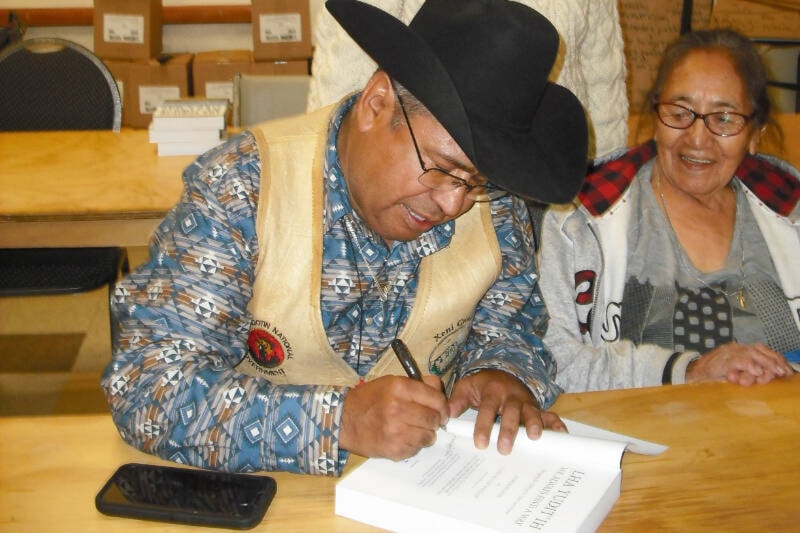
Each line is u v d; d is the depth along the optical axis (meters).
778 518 1.01
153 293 1.14
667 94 1.65
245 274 1.18
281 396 1.06
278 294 1.22
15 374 2.90
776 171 1.78
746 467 1.12
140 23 4.31
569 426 1.21
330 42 1.85
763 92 1.63
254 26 4.35
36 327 3.28
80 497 1.02
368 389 1.07
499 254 1.35
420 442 1.04
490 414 1.14
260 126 1.27
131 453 1.12
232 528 0.97
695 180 1.66
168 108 2.63
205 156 1.25
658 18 3.13
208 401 1.06
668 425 1.23
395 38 1.03
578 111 1.20
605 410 1.27
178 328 1.13
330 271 1.23
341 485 0.99
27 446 1.12
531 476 1.02
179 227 1.16
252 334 1.27
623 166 1.75
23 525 0.97
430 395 1.06
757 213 1.75
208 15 4.61
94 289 2.43
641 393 1.33
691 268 1.72
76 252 2.60
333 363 1.29
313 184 1.21
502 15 1.05
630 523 1.00
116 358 1.13
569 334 1.67
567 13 1.79
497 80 1.04
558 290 1.69
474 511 0.95
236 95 2.82
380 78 1.08
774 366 1.39
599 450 1.06
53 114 2.86
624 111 2.15
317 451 1.04
